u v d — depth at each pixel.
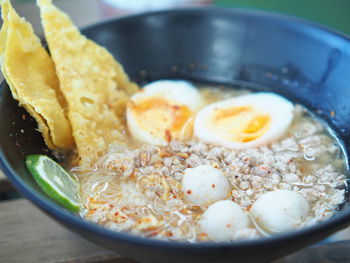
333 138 0.23
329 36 0.23
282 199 0.17
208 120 0.23
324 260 0.18
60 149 0.21
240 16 0.26
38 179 0.17
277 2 0.55
